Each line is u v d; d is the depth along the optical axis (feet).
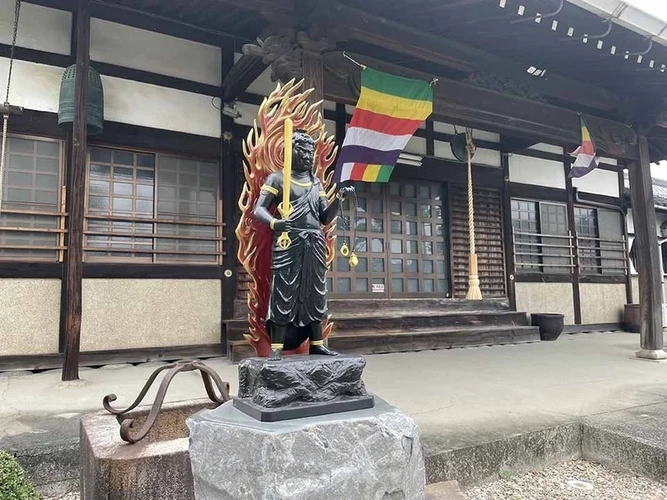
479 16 16.06
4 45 19.21
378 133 16.21
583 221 35.94
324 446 6.28
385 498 6.63
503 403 13.35
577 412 12.48
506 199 32.19
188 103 22.65
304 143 8.29
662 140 25.54
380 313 26.00
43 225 19.25
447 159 30.30
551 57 19.13
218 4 20.15
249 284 8.81
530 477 10.52
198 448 6.68
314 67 15.07
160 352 20.92
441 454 9.57
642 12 15.79
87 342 19.74
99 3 20.67
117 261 20.61
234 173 23.44
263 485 5.92
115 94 21.06
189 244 22.18
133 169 21.36
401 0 15.14
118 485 6.85
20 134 19.08
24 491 6.51
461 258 30.14
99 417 8.96
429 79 18.11
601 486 10.11
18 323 18.56
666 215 40.14
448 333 26.12
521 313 29.81
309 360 7.46
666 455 9.84
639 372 18.43
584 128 21.49
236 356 20.40
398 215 28.66
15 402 13.05
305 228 8.07
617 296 36.22
